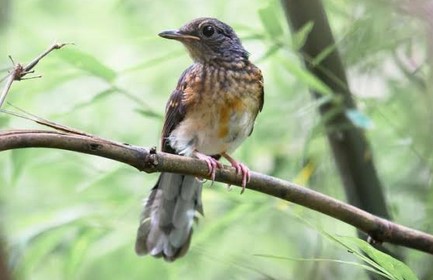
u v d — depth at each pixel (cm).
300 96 1258
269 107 1258
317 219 1134
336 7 1134
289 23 1038
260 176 819
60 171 1370
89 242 1174
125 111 1404
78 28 1512
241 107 1042
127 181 1302
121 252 1353
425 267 1093
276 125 1271
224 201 1241
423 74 1079
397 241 807
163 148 1058
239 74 1054
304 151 1108
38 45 1416
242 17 1362
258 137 1273
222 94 1035
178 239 1007
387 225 807
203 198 1180
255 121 1099
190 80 1045
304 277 1294
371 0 1022
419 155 1095
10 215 1375
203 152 1060
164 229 1007
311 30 1030
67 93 1366
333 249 1275
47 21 1523
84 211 1211
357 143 1045
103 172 1174
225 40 1078
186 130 1040
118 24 1492
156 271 1338
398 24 1045
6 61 1320
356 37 1083
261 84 1072
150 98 1426
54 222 1168
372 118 1124
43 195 1402
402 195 1192
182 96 1040
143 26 1422
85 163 1231
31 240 1123
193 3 1405
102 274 1363
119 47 1464
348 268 1266
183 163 799
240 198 1130
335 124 1066
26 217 1266
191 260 1284
